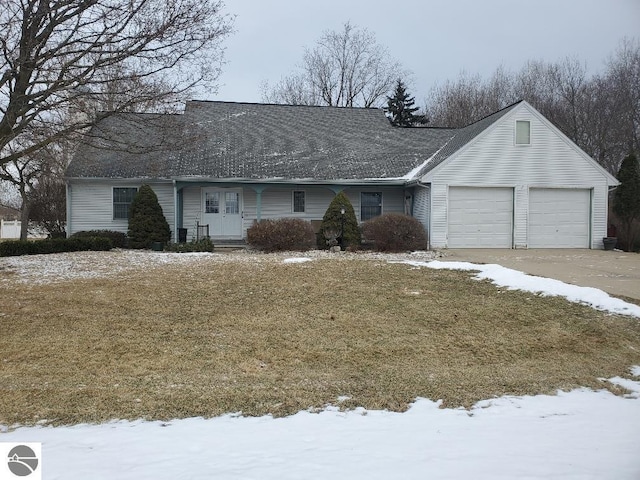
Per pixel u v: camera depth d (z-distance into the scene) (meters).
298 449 4.20
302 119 25.70
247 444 4.34
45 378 6.48
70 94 13.05
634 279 12.27
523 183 20.06
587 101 36.69
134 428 4.86
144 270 13.35
